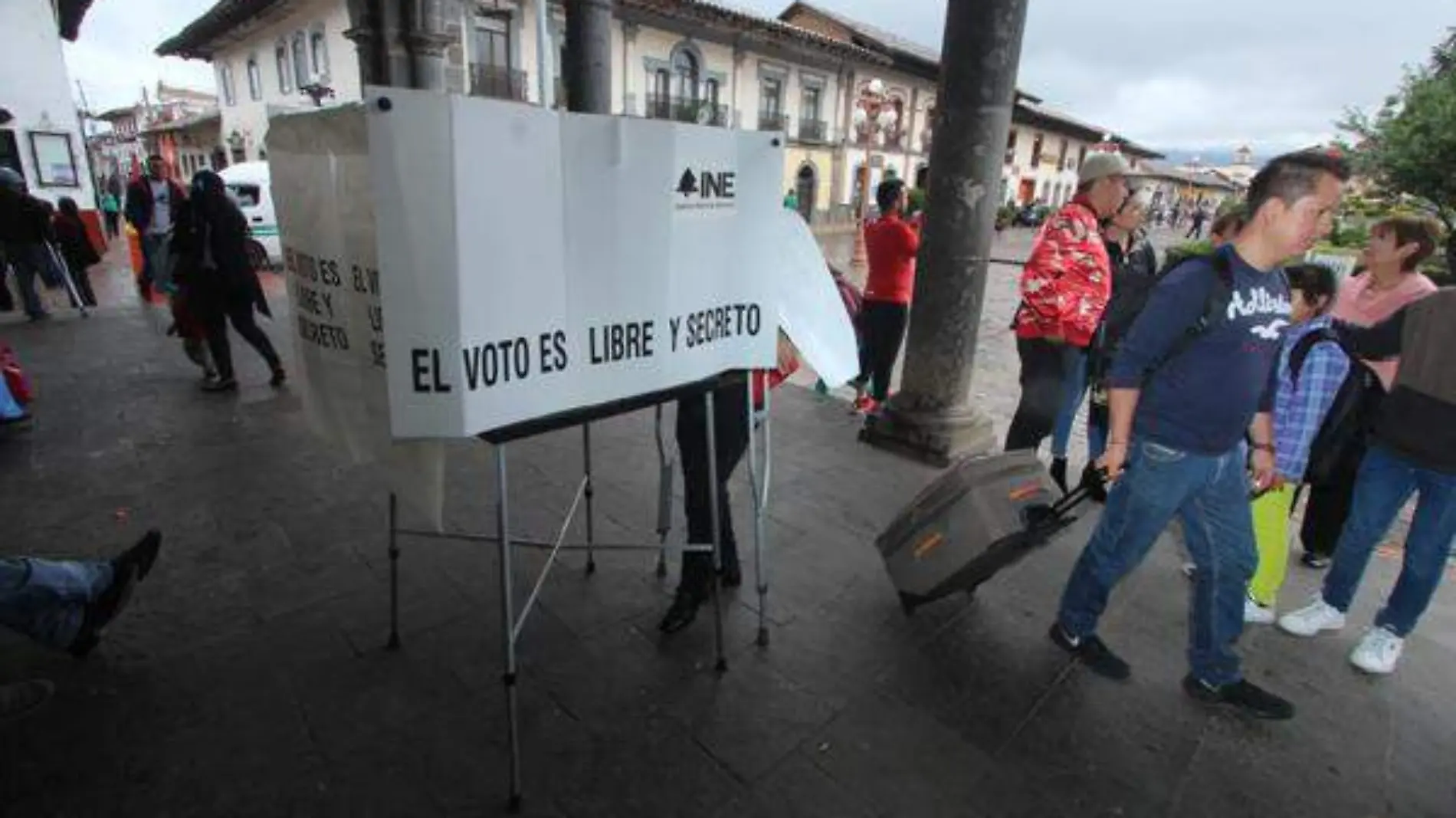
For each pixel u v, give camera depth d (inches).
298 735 82.8
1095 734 89.0
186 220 194.1
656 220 75.1
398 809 74.0
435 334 60.6
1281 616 116.0
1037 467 107.5
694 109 935.7
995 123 160.4
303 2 735.7
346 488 146.1
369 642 99.6
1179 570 129.5
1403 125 379.2
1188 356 82.5
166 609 105.0
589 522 118.3
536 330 67.6
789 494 154.2
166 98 2105.1
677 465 163.5
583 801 75.7
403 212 57.6
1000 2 151.1
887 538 112.9
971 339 174.6
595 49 231.9
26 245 294.7
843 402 223.9
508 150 61.3
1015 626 110.5
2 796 73.2
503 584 72.2
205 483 146.7
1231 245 81.8
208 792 74.8
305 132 71.6
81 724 82.8
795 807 76.2
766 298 91.0
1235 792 81.5
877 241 195.0
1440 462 93.1
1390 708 96.4
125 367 233.1
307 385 84.0
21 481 145.9
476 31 706.2
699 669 97.6
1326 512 125.3
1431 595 98.7
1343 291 130.6
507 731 85.0
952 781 80.7
